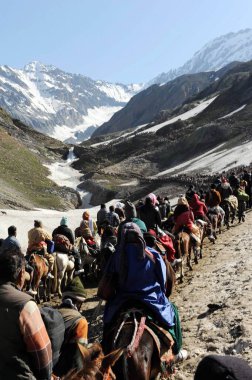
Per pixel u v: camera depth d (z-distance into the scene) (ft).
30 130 554.05
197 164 336.29
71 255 57.21
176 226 57.36
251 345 30.55
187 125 527.40
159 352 21.36
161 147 435.53
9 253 17.22
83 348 17.53
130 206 42.88
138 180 328.49
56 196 285.23
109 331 22.18
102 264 44.57
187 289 49.01
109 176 371.15
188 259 58.34
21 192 260.42
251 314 36.24
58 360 20.63
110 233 54.19
